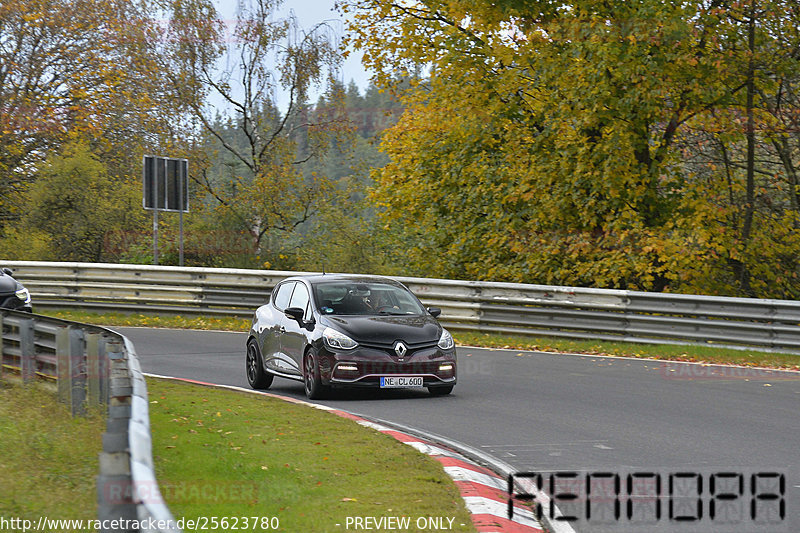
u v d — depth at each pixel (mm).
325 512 18469
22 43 104188
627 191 71562
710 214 71750
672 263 67625
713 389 39500
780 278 74125
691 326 54531
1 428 26422
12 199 99938
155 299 70188
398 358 36312
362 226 96938
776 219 75562
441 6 77812
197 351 52469
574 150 71375
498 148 80438
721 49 70812
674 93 70250
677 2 67688
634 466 24844
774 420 32000
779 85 73062
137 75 109188
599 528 19047
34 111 102250
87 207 89812
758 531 18828
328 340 36312
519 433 29719
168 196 73312
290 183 104000
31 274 72375
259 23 109000
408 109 85250
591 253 72188
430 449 26203
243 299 68875
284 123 112438
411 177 82625
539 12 73812
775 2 68250
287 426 29016
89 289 71688
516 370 45562
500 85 75688
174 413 30750
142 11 110312
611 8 70125
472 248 79500
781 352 51562
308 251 94062
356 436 27562
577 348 54250
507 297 60500
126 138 109625
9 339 36156
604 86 67938
